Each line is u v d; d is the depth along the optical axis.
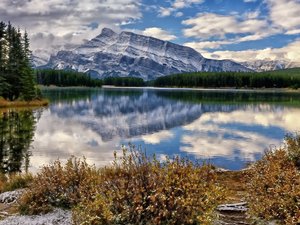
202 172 8.50
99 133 35.91
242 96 122.94
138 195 7.63
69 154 24.72
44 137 32.94
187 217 7.36
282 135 34.19
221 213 9.26
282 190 8.83
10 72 72.94
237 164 20.97
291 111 64.00
